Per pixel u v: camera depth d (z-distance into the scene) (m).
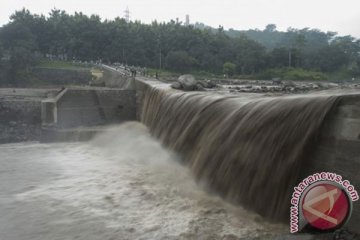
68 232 11.84
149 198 14.45
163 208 13.27
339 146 10.29
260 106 13.67
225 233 10.92
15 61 95.38
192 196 14.20
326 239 9.33
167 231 11.44
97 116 35.31
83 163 21.97
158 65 113.06
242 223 11.52
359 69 93.50
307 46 136.25
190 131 18.02
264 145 12.31
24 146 29.11
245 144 13.20
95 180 17.62
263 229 10.96
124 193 15.26
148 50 116.25
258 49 107.56
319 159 10.88
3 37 113.25
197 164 15.91
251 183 12.33
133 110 36.56
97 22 121.31
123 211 13.27
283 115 12.11
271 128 12.34
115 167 20.23
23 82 92.69
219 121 15.80
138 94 36.09
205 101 18.41
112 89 35.88
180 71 106.06
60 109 33.66
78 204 14.27
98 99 35.31
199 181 15.24
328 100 10.73
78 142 30.75
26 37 113.00
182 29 123.88
